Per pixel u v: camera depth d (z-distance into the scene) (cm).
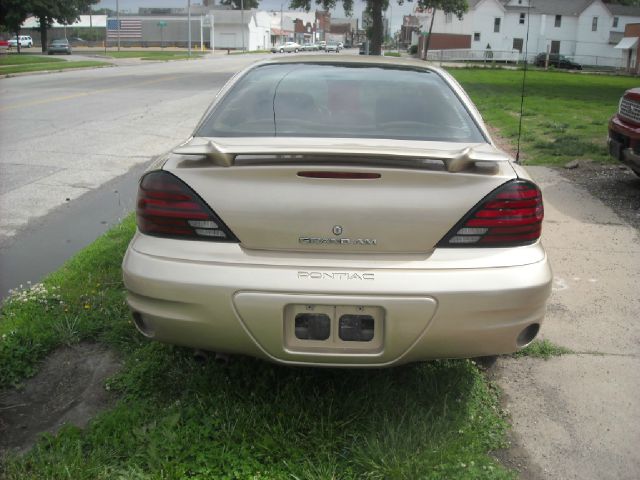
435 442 266
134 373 325
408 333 257
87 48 8069
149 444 263
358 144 296
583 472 267
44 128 1240
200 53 6788
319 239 258
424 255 260
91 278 459
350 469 255
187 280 258
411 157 252
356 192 255
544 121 1457
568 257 530
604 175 843
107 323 382
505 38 6925
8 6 5916
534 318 271
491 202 260
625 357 365
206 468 253
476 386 322
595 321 412
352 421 284
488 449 279
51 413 301
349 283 253
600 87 2894
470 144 308
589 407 314
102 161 935
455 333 259
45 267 510
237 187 260
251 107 335
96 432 276
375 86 351
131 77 2836
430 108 335
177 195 264
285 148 257
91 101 1766
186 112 1535
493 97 2136
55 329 373
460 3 4822
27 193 745
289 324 260
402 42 10362
